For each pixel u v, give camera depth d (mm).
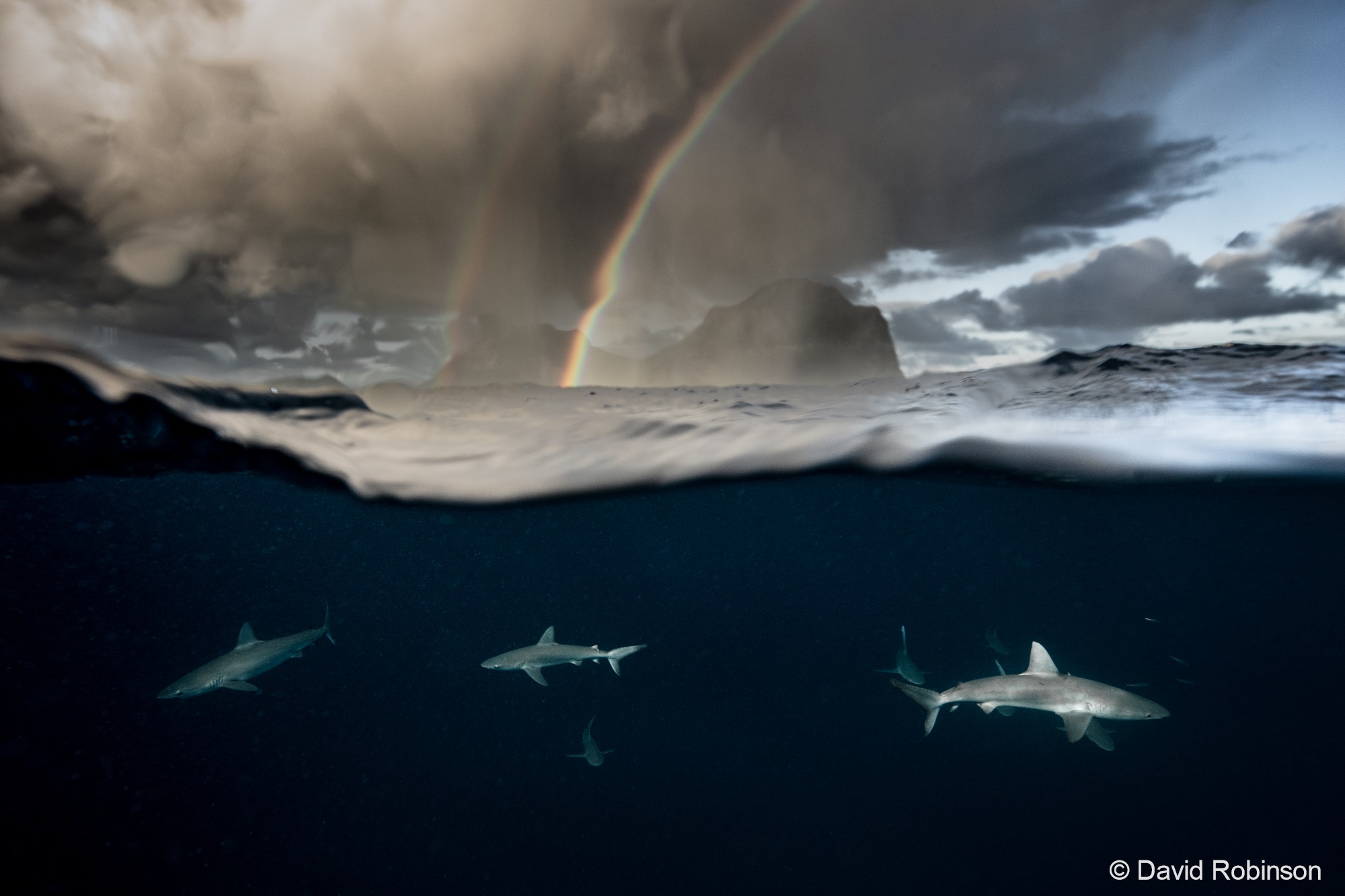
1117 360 10008
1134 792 13195
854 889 9570
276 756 14859
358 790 12633
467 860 10109
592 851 10352
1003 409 8781
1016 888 9664
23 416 6270
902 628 7918
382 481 8336
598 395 13008
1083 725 5738
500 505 10586
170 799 12406
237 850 10391
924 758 14570
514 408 10758
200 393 6797
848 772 13602
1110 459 8547
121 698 25578
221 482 14742
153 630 39312
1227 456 7879
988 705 6129
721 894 9328
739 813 11641
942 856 10516
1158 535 27391
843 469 10617
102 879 9469
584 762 13820
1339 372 8805
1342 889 9625
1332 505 13594
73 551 52562
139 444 7035
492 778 13070
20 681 30297
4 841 10664
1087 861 10430
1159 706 5672
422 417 9461
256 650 7336
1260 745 16766
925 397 10375
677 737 15109
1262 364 9414
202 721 20297
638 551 41562
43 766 14750
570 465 8586
